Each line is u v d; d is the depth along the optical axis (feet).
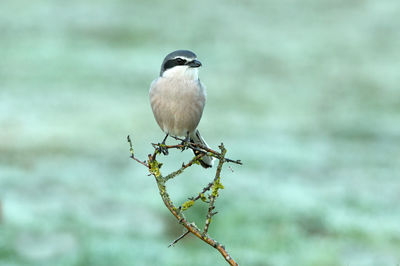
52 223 37.22
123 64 100.07
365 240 38.42
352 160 59.06
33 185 45.91
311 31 128.06
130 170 52.65
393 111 83.46
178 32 122.72
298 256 34.71
